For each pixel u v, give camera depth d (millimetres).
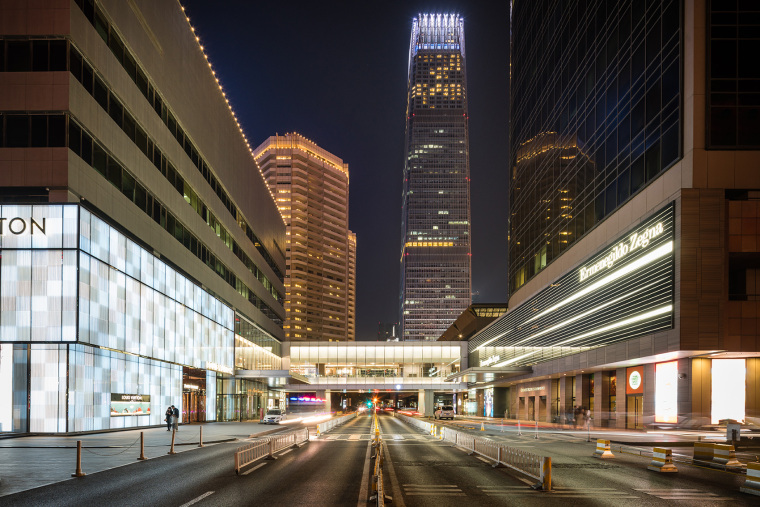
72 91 31500
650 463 21688
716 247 36125
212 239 57875
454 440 29656
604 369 52688
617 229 46500
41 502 12414
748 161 36312
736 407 38406
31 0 31562
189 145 50844
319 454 23438
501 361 87312
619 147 46625
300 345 105375
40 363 30578
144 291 40156
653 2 41656
